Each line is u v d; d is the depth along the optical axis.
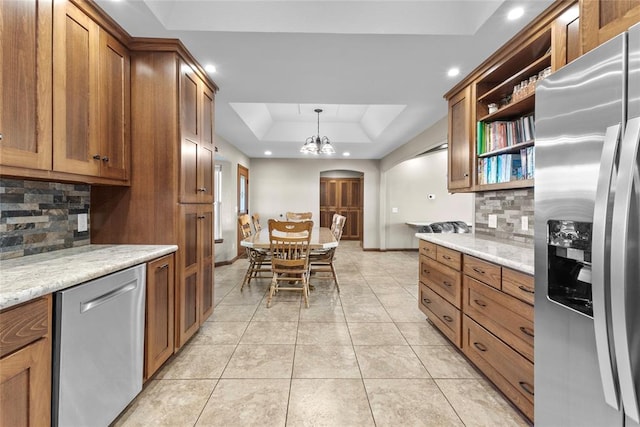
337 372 1.98
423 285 2.81
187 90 2.20
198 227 2.41
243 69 2.45
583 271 1.03
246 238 3.94
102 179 1.78
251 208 7.21
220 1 1.90
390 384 1.85
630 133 0.82
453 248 2.18
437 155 7.29
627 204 0.80
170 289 1.98
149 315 1.73
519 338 1.52
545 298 1.18
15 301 0.95
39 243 1.69
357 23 1.94
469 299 2.00
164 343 1.91
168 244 2.05
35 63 1.32
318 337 2.51
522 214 2.27
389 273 4.90
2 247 1.50
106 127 1.78
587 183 0.98
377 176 7.27
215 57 2.25
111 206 2.05
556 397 1.13
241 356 2.19
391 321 2.86
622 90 0.87
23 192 1.59
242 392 1.77
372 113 4.52
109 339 1.38
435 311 2.53
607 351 0.87
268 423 1.52
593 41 1.13
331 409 1.63
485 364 1.82
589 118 0.98
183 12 1.90
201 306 2.50
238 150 6.07
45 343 1.08
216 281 4.36
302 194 7.27
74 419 1.19
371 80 2.66
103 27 1.75
